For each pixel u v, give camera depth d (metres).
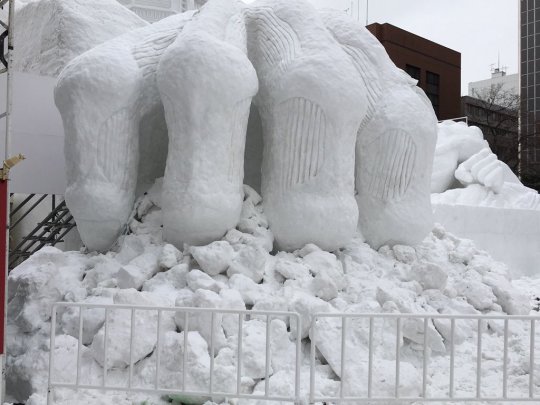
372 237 6.89
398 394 4.01
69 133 6.16
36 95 8.76
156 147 6.97
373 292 5.80
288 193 6.24
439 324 5.45
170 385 4.30
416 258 6.77
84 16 8.69
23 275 5.72
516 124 38.97
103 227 6.31
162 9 13.44
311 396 3.80
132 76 6.25
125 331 4.65
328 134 6.15
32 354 4.78
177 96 5.80
